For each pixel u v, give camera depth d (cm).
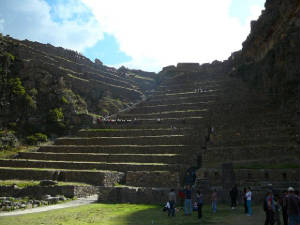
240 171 2786
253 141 3375
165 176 3112
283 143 3195
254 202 2195
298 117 3450
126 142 4372
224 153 3259
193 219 1711
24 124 5450
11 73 5909
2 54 5831
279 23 4678
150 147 3978
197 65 8944
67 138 4781
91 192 2998
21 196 2833
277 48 4438
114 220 1755
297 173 2622
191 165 3553
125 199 2580
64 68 6950
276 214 1380
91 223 1666
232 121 4228
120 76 8944
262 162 2973
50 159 4162
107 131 4844
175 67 9131
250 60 6178
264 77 4972
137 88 8362
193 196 2331
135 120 5322
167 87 7400
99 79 7512
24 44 7100
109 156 3884
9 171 3612
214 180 2908
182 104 5712
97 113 6556
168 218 1788
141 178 3216
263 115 3988
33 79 5994
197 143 4000
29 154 4300
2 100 5412
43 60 6606
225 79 6869
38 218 1870
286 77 4000
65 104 5909
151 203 2491
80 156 4019
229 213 1872
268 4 5338
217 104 5031
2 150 4703
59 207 2356
